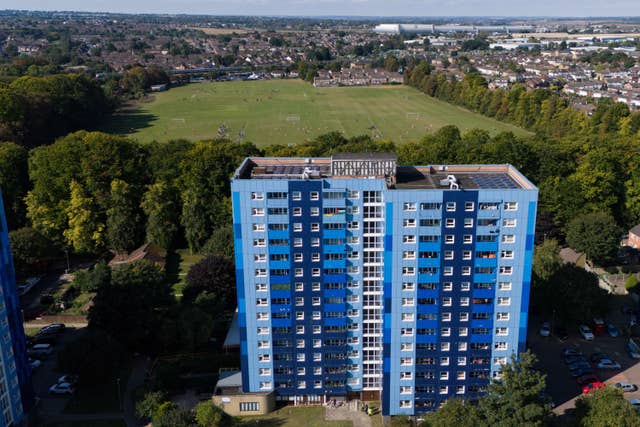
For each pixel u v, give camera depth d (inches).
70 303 6432.1
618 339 5738.2
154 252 7475.4
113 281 5762.8
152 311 5541.3
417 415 4640.8
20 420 4439.0
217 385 4776.1
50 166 7751.0
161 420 4259.4
